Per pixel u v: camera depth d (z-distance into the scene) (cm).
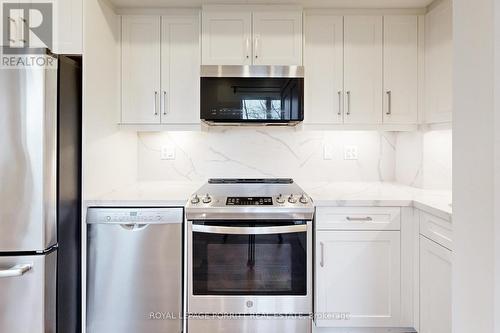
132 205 185
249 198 199
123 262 184
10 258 153
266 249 185
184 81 223
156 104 222
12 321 155
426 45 221
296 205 184
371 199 189
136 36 222
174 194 202
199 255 184
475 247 73
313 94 224
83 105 180
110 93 211
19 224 154
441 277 165
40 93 152
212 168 258
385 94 224
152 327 185
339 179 260
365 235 189
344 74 224
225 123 228
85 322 184
